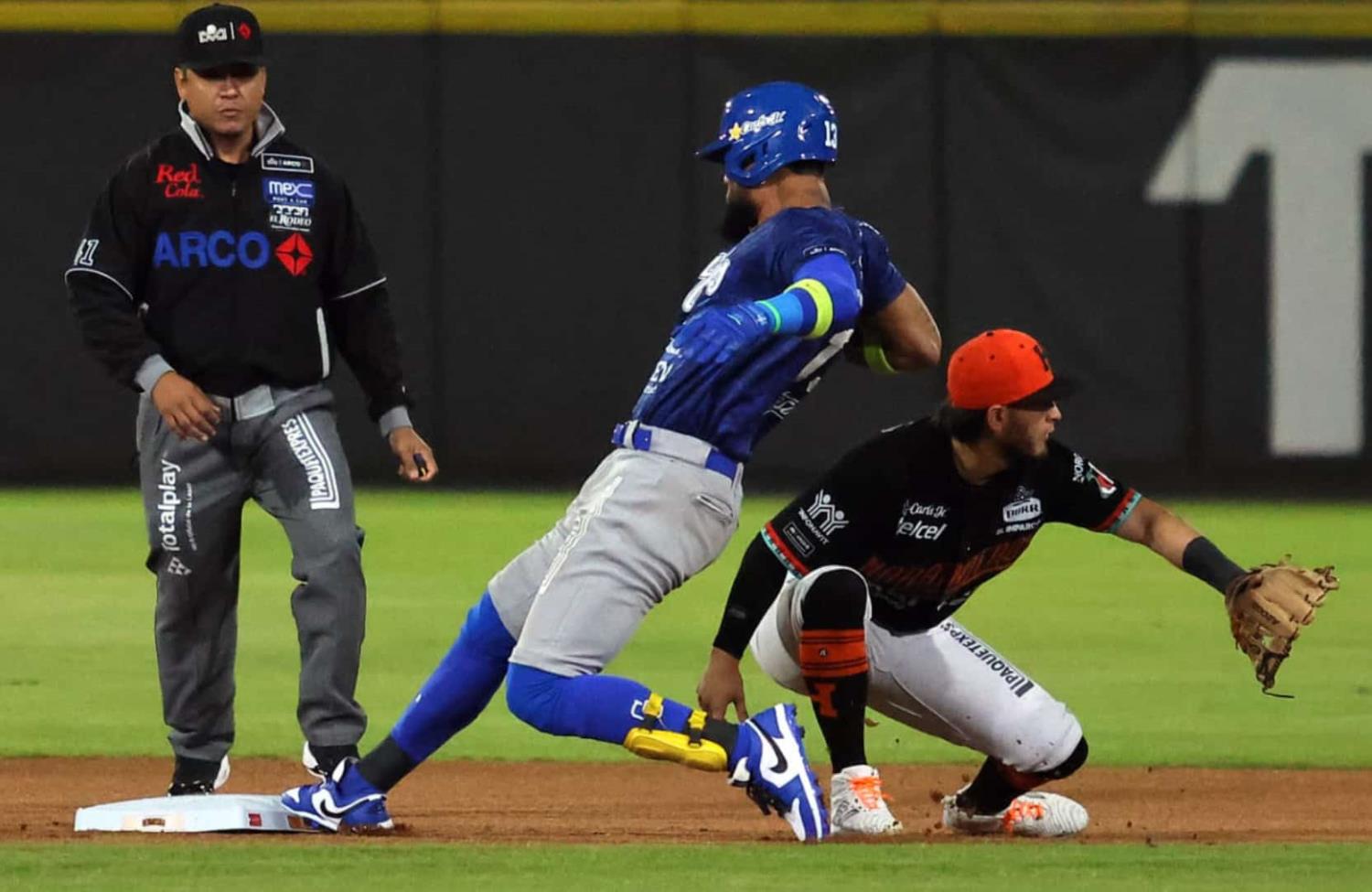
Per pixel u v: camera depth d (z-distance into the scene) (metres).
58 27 55.97
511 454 57.53
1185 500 56.44
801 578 17.94
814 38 56.62
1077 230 56.84
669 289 57.00
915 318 18.28
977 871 16.03
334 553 19.78
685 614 37.72
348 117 56.78
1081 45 56.62
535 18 56.59
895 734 27.58
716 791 22.75
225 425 20.05
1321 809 21.56
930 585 18.31
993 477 17.69
